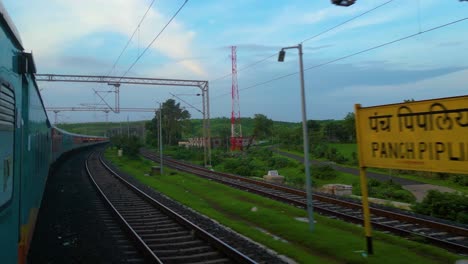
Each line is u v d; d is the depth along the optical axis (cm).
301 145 6994
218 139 9106
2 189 454
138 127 12194
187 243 1171
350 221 1625
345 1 1111
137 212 1752
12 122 530
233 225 1531
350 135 7544
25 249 700
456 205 1761
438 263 1057
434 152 874
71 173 3684
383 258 1055
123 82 3972
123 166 4988
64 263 1013
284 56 1418
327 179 3884
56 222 1524
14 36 556
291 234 1377
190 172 4100
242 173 4206
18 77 606
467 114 810
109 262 1011
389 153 989
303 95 1437
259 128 8969
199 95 4622
